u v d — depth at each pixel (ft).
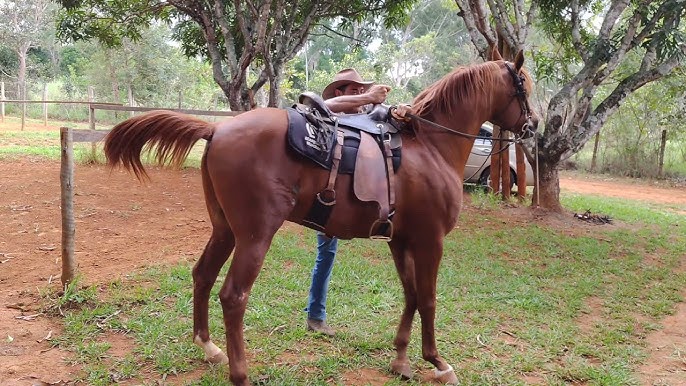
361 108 12.52
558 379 12.60
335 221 10.98
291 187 10.44
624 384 12.62
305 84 123.24
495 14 31.45
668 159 62.44
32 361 11.45
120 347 12.35
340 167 10.71
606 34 30.04
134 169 10.72
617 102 31.07
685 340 15.46
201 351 12.31
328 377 11.90
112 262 17.90
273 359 12.42
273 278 17.42
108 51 79.61
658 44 28.78
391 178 11.03
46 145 46.70
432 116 12.29
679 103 54.75
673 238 28.94
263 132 10.29
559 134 31.78
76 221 22.84
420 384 11.94
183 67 88.28
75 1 38.50
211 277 11.76
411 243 11.74
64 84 94.53
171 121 10.42
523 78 13.47
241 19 35.04
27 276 16.30
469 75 12.67
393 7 41.68
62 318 13.56
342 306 15.87
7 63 96.94
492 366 12.96
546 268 21.71
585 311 17.22
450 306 16.40
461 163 12.58
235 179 10.17
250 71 76.23
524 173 34.88
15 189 28.22
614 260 23.32
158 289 15.58
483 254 22.66
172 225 23.31
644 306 17.93
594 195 45.93
